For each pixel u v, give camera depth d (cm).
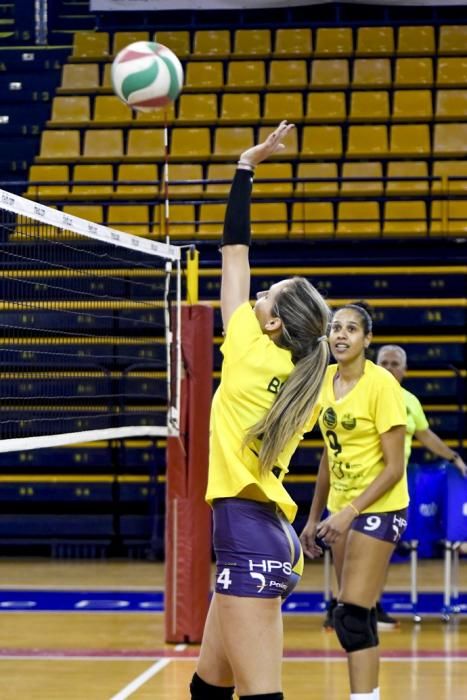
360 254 1775
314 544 727
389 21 2155
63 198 1855
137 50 645
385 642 1009
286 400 433
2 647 977
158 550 1546
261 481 437
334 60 2055
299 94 1997
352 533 659
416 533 1119
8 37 2305
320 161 1889
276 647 429
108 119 2011
